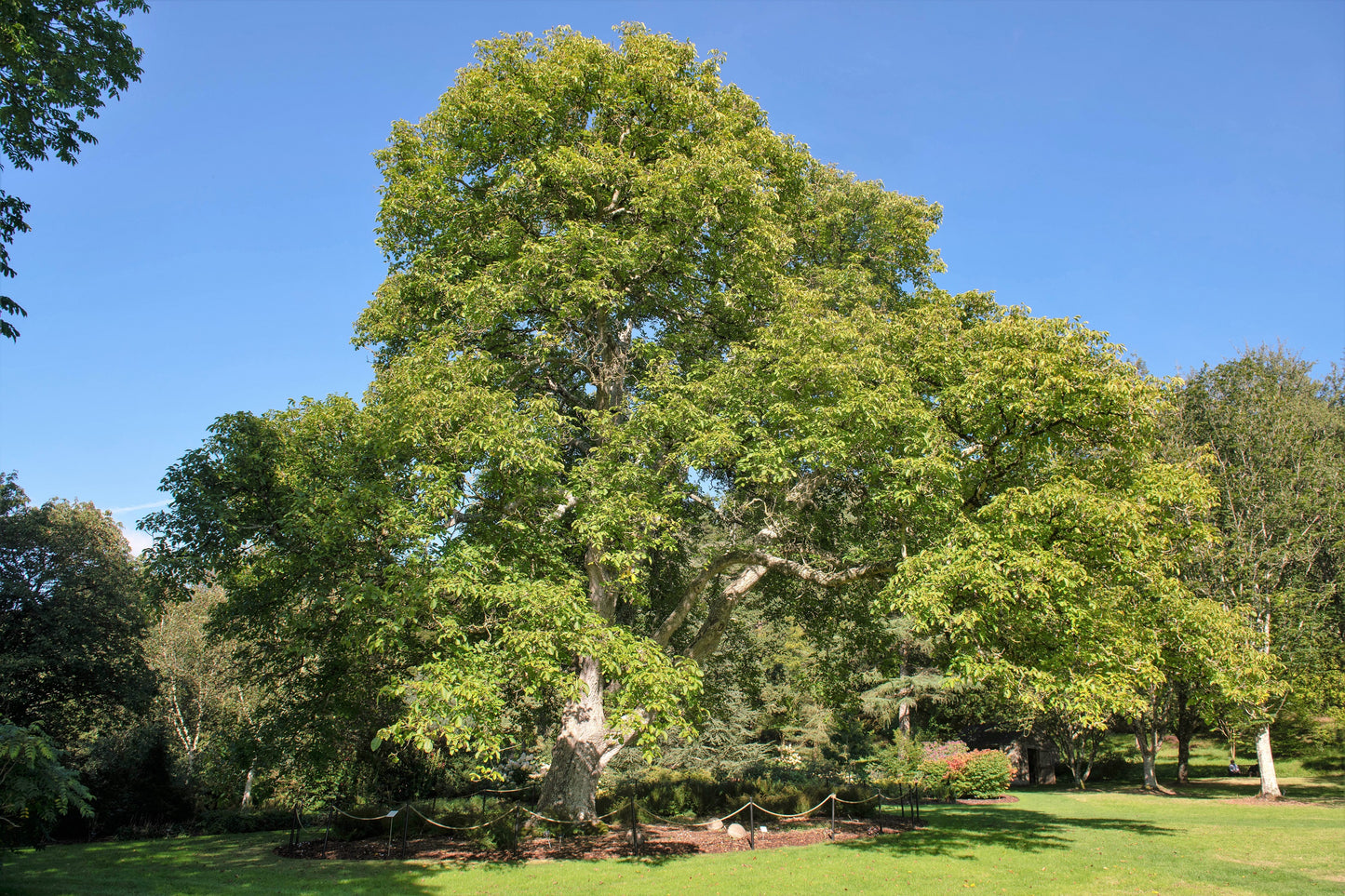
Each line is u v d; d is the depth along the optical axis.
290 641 13.64
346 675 14.27
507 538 12.05
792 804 17.56
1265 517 23.28
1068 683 10.75
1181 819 17.55
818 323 12.34
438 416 11.49
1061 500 10.47
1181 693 25.75
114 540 27.42
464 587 10.70
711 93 16.36
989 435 12.01
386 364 16.50
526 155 15.14
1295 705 23.23
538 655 10.80
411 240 15.27
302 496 12.38
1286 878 10.55
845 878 10.47
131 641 24.83
